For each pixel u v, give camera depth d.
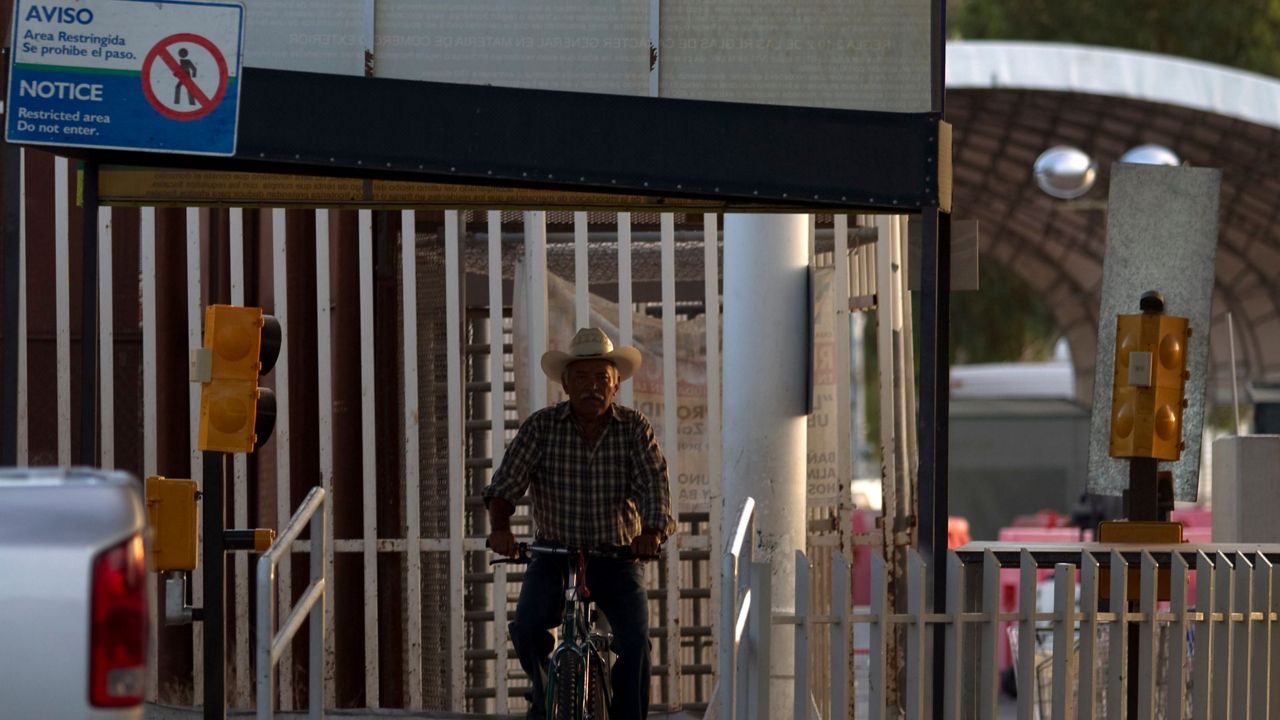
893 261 33.00
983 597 24.59
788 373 28.67
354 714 31.27
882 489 32.28
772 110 22.80
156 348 34.44
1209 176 30.44
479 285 34.97
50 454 33.88
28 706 14.37
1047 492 94.38
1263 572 24.78
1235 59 102.00
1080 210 67.12
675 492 31.92
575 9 22.98
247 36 22.72
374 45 22.83
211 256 35.72
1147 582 23.97
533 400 32.12
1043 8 104.44
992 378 98.06
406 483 31.88
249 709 31.20
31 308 33.84
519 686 33.72
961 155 59.97
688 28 23.09
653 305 35.34
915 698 22.14
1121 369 27.61
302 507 21.56
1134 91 49.25
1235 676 24.72
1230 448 33.38
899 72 23.22
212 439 22.61
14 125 21.42
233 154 21.62
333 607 32.12
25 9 21.53
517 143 22.42
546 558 24.83
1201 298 30.41
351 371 34.09
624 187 22.56
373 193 24.61
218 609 22.89
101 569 14.54
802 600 21.89
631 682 24.45
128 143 21.55
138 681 14.67
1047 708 31.28
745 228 28.83
